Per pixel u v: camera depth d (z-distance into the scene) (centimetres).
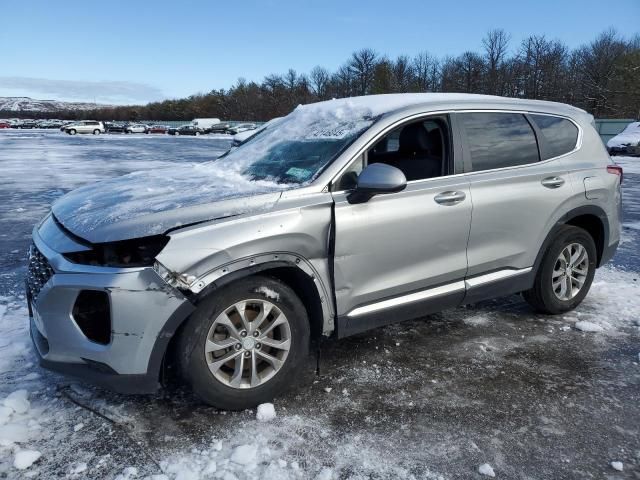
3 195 1122
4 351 348
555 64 5722
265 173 340
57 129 7669
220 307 271
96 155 2527
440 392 314
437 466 248
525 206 382
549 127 417
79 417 278
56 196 1120
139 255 257
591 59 5672
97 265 257
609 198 440
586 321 427
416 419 285
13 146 3288
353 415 288
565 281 431
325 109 390
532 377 334
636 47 5650
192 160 2239
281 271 297
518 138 395
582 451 261
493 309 454
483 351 371
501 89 5916
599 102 5475
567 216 414
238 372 283
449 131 360
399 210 320
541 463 252
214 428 272
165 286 253
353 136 329
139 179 372
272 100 8819
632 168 1892
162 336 257
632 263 616
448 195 343
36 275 282
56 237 282
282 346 293
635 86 5178
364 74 7500
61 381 312
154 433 266
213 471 238
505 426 280
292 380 302
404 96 376
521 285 401
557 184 402
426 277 341
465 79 6256
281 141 380
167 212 270
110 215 275
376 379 328
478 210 355
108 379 259
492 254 372
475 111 376
